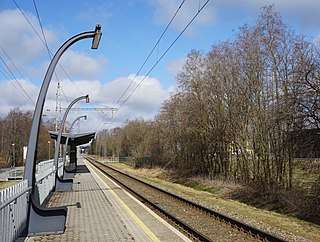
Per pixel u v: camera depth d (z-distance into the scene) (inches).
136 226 422.9
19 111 3021.7
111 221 455.8
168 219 511.8
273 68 952.9
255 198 896.3
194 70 1411.2
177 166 1843.0
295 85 741.9
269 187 912.9
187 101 1427.2
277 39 960.9
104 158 4810.5
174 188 1143.6
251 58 1072.2
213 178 1316.4
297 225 579.5
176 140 1724.9
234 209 701.9
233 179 1189.1
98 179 1229.1
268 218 621.6
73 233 386.6
